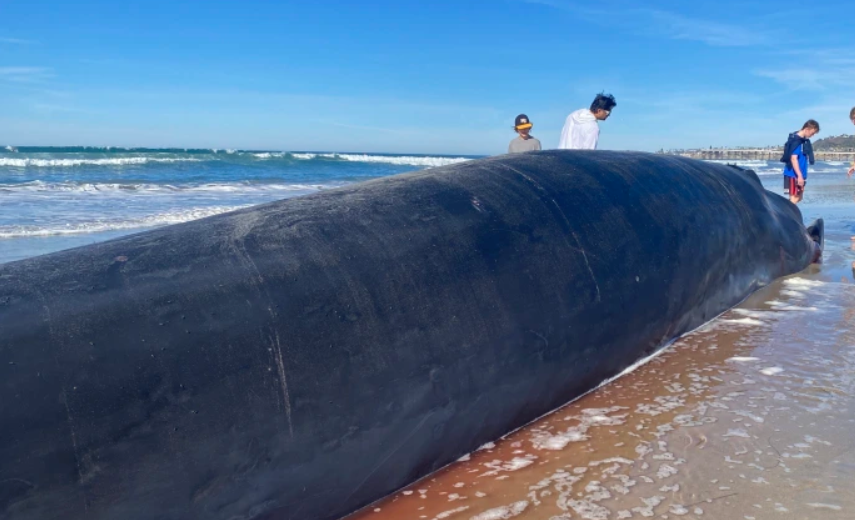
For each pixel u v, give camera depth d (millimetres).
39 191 14633
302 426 1939
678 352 3492
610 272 2947
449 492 2264
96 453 1645
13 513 1543
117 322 1787
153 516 1716
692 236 3557
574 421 2750
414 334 2219
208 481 1789
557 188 3043
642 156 3824
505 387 2502
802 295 4605
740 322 3982
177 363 1789
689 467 2395
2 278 1877
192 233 2221
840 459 2428
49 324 1720
